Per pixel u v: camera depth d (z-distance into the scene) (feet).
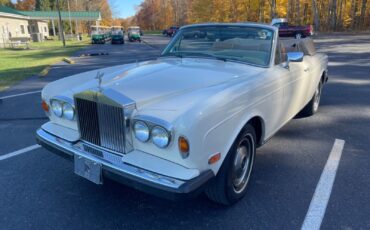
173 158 7.76
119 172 8.06
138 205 10.02
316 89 18.33
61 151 9.56
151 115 7.77
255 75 10.71
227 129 8.49
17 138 15.71
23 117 19.20
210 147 7.92
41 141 10.20
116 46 93.56
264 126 10.93
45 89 11.11
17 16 118.83
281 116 12.62
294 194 10.48
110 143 8.68
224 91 8.70
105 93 8.40
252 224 9.00
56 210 9.79
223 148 8.46
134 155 8.18
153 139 7.80
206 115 7.64
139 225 9.04
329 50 53.72
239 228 8.84
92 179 8.82
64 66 43.73
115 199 10.36
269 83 10.77
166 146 7.62
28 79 32.86
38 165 12.80
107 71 11.89
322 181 11.29
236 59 12.25
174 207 9.86
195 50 13.46
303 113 18.71
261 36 12.49
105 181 11.44
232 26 13.10
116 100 8.09
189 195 7.36
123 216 9.46
